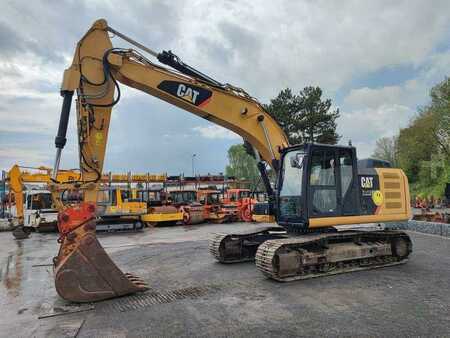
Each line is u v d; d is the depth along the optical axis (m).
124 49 7.11
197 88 7.90
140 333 4.62
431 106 41.25
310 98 34.34
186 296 6.18
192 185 28.30
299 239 7.41
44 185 19.00
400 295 6.07
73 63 6.62
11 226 19.12
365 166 9.24
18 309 5.73
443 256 9.59
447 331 4.51
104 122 6.71
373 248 8.30
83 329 4.79
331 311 5.32
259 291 6.44
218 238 9.15
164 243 13.05
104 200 17.44
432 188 41.97
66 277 5.73
